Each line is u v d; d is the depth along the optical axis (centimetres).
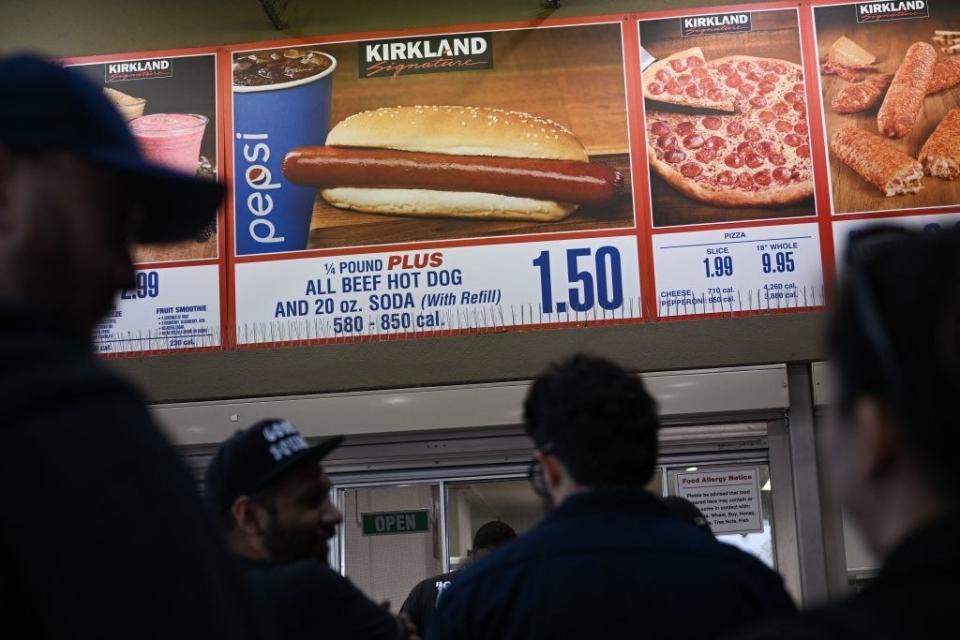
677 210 695
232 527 270
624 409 235
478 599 225
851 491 96
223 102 730
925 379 87
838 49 705
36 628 102
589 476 233
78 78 123
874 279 92
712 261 690
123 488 103
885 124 695
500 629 222
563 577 219
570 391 237
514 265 697
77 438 102
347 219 711
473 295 698
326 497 278
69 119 119
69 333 113
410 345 698
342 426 696
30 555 100
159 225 133
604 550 221
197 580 106
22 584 101
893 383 88
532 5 723
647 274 690
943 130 691
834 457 99
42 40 747
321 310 705
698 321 686
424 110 717
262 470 268
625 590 217
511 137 710
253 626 116
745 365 682
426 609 593
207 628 105
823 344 100
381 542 703
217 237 716
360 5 733
